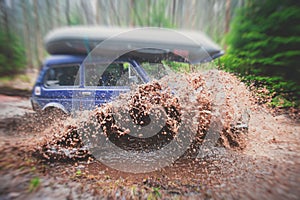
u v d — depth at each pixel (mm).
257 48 6562
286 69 5957
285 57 5957
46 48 5117
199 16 17594
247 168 3080
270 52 6387
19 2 18531
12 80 11984
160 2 16328
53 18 20547
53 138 3672
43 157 3324
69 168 3115
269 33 6527
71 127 3691
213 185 2703
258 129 4367
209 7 15703
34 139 3846
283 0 6293
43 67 5012
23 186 2461
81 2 20062
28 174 2760
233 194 2457
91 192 2488
